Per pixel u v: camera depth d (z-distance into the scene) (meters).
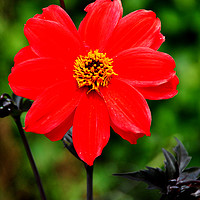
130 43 0.45
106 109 0.44
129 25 0.45
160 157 0.80
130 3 0.79
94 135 0.43
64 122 0.44
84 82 0.44
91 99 0.45
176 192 0.45
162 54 0.44
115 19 0.45
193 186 0.45
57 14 0.45
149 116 0.43
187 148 0.81
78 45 0.45
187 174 0.47
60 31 0.45
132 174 0.46
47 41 0.44
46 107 0.43
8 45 0.80
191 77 0.81
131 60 0.45
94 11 0.45
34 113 0.43
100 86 0.45
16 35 0.80
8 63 0.80
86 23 0.46
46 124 0.43
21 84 0.43
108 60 0.45
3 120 0.81
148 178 0.46
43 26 0.44
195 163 0.81
